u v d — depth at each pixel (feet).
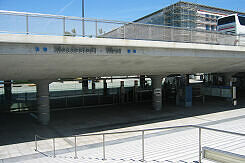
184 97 72.84
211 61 55.72
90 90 80.79
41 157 30.66
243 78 126.31
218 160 16.07
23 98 70.90
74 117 59.11
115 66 44.52
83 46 34.22
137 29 39.55
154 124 49.62
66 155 30.83
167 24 152.66
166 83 100.83
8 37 28.48
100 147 34.04
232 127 43.19
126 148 30.01
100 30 35.63
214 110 64.95
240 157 14.57
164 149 25.57
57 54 32.45
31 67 36.37
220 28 77.82
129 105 78.02
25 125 50.90
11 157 31.17
